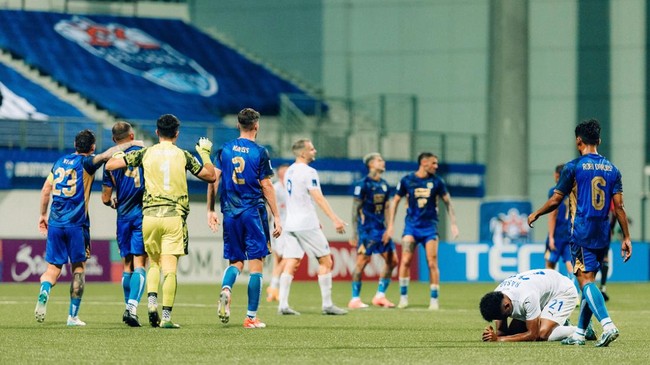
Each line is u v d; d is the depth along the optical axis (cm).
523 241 10156
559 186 3250
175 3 13912
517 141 10219
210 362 2702
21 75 11862
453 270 9394
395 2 13562
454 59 13450
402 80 13525
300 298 6694
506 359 2822
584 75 13288
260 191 3769
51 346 3092
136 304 3816
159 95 12219
